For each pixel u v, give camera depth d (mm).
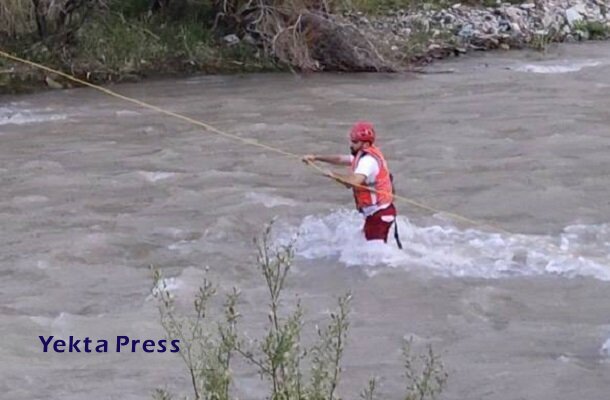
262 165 28156
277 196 24938
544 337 17016
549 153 28938
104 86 41438
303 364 14414
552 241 21641
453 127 32531
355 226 21547
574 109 34625
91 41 43312
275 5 44531
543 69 42844
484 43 47844
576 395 15039
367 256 20312
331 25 44094
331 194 25062
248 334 16578
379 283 19359
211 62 43875
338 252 20656
